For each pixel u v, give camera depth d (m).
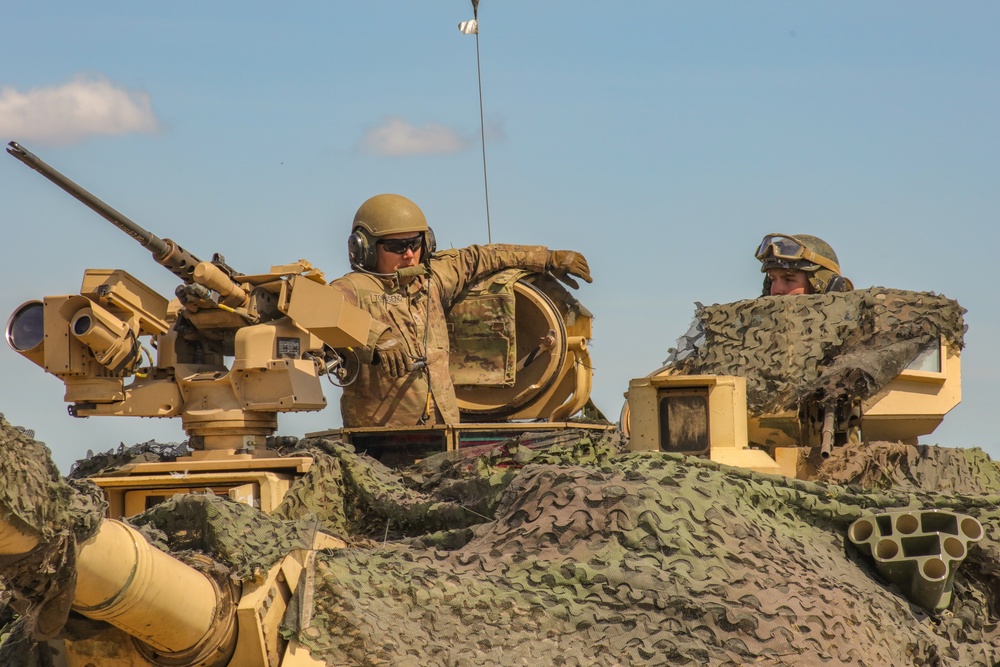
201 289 36.47
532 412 49.06
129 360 36.78
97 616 24.09
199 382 37.38
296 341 37.56
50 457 22.30
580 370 49.41
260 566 26.20
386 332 43.09
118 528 24.11
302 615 26.47
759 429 41.88
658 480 30.20
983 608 33.12
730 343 43.66
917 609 32.09
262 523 27.80
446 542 31.09
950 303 43.16
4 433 21.33
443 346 46.16
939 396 42.94
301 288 37.44
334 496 36.38
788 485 32.84
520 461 35.31
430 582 27.91
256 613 25.73
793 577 29.03
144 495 36.44
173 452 40.06
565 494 29.95
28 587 22.59
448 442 41.56
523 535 29.48
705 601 27.75
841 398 40.16
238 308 37.56
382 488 36.09
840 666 27.34
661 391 37.16
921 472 39.66
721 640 27.33
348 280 44.88
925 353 42.94
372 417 44.47
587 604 27.91
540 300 48.47
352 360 42.12
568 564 28.44
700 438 36.56
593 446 37.31
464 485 34.06
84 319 36.38
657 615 27.66
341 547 30.77
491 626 27.34
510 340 48.03
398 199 46.59
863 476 38.19
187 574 25.11
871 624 29.25
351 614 26.45
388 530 35.47
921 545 32.22
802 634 27.62
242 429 37.25
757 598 27.98
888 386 41.53
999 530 33.97
